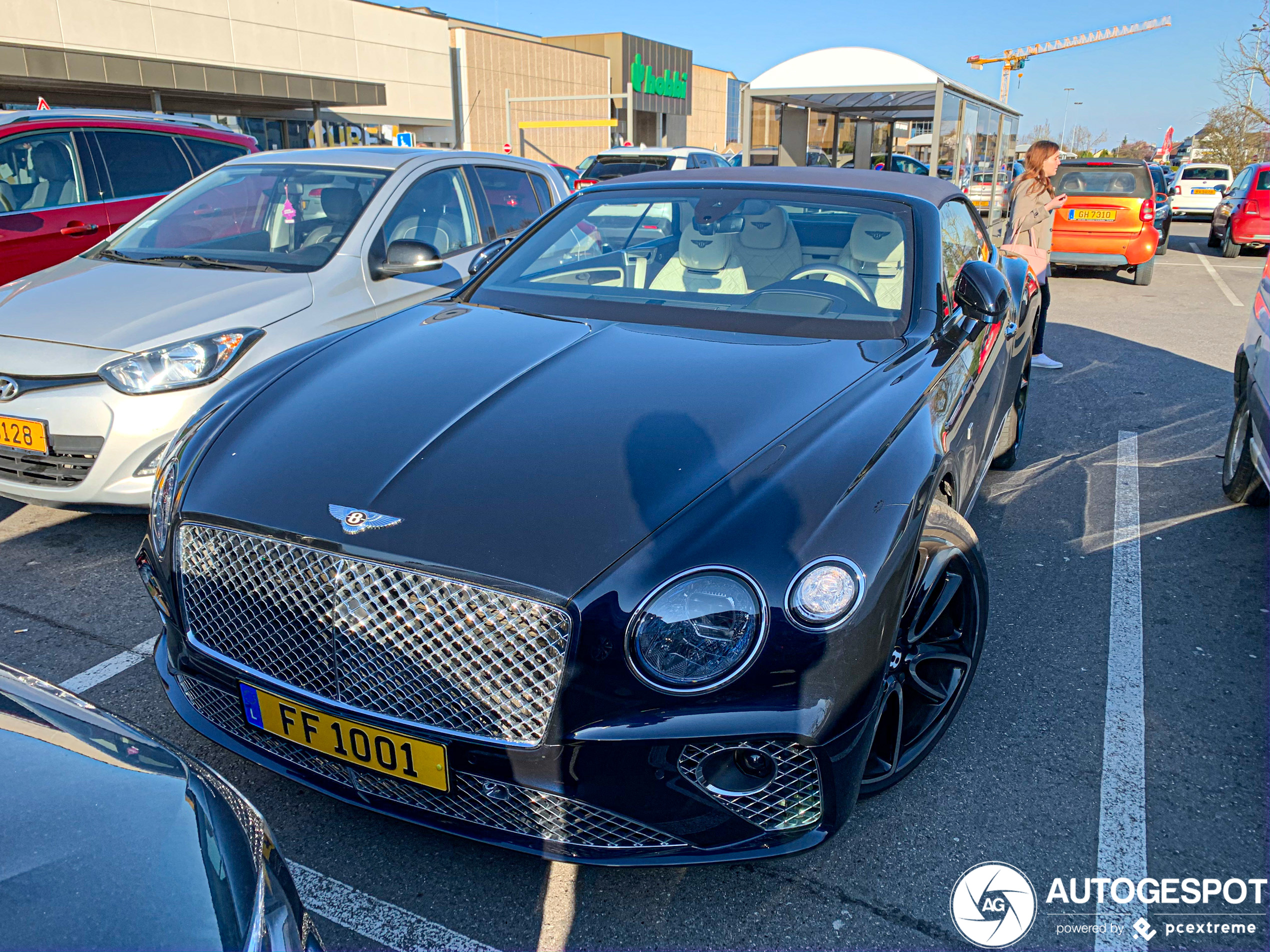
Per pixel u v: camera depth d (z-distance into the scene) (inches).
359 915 76.4
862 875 81.6
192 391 134.6
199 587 78.5
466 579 66.9
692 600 65.9
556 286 121.3
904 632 82.0
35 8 698.8
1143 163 470.3
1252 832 87.7
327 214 173.9
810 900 78.7
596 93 1391.5
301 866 81.5
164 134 267.6
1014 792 92.6
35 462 135.6
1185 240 808.3
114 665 112.3
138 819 49.7
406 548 68.7
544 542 68.3
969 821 88.4
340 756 73.4
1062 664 116.3
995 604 131.5
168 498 82.0
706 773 68.0
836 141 617.3
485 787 69.6
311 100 797.9
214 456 83.0
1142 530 158.1
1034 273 191.3
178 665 82.7
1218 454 197.8
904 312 110.0
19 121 233.0
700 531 68.7
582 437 79.4
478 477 74.4
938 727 91.3
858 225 119.8
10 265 222.7
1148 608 130.7
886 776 83.4
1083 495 174.1
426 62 1078.4
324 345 104.5
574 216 134.0
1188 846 85.9
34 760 53.0
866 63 444.5
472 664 68.1
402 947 73.5
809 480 74.2
